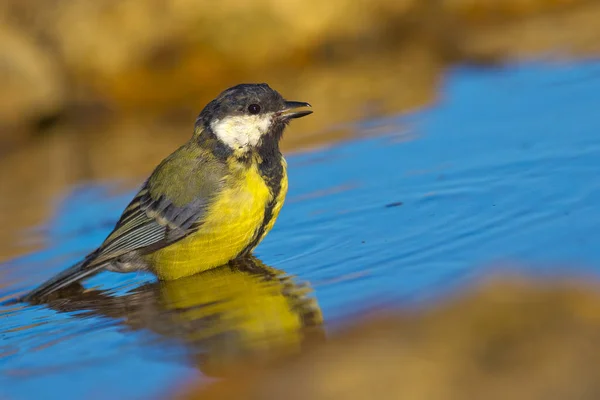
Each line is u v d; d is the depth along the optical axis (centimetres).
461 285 848
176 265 1096
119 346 845
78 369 793
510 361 640
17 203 1480
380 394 629
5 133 1945
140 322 919
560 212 1059
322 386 666
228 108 1096
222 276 1066
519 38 2436
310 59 2481
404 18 2702
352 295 888
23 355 849
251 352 776
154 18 2239
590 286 779
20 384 769
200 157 1093
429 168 1361
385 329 761
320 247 1084
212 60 2322
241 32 2350
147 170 1605
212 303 947
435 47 2481
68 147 1859
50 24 2180
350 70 2323
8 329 940
